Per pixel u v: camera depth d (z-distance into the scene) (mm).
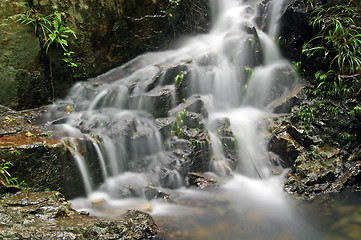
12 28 5922
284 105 6539
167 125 5859
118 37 7207
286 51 7410
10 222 3580
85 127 5449
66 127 5484
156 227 4082
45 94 6477
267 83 7000
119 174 5445
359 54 6383
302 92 6574
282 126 6168
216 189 5328
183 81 6352
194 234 3994
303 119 6098
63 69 6613
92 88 6395
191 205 4820
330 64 6547
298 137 5848
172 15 7770
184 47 8070
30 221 3662
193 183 5473
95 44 6938
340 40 6457
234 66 6895
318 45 6797
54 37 6148
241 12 8125
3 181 4312
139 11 7332
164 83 6418
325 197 4930
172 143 5754
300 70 6973
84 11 6656
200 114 6156
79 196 4992
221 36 8039
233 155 5957
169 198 5039
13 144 4645
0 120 5586
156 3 7488
